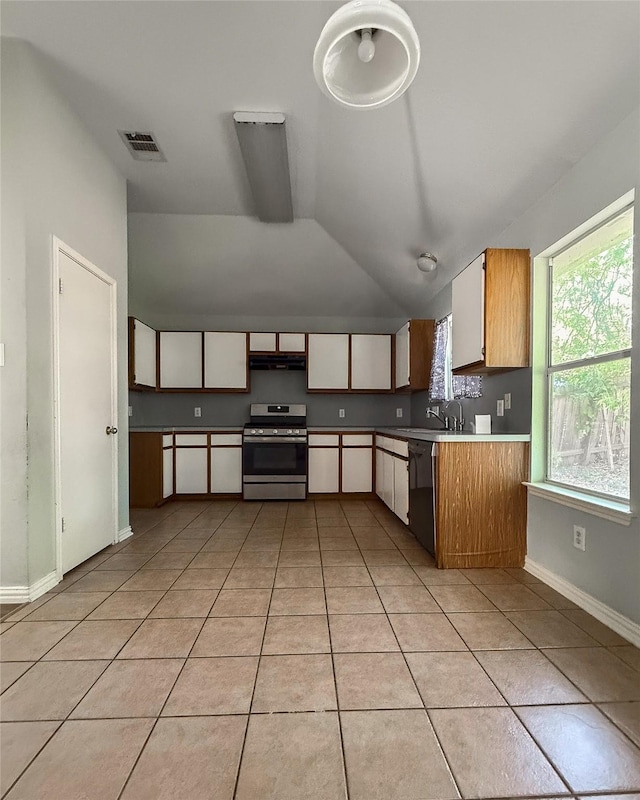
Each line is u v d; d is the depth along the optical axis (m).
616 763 1.16
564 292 2.39
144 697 1.42
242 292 4.96
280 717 1.33
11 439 2.09
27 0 1.88
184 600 2.15
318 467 4.89
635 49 1.58
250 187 3.42
